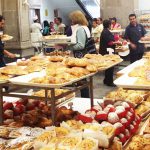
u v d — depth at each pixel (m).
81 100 3.54
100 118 2.31
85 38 5.52
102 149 2.04
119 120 2.31
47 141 2.00
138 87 2.21
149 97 3.29
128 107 2.53
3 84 2.71
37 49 12.73
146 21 11.09
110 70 7.95
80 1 17.03
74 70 2.79
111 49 7.62
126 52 8.52
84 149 1.88
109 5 12.33
